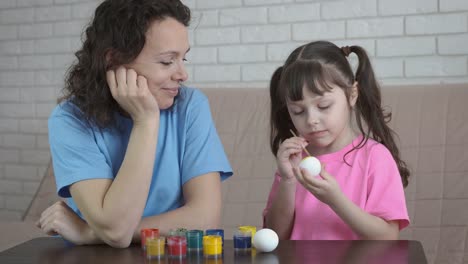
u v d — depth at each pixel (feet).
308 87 5.08
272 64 9.78
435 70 8.89
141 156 4.45
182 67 4.72
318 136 5.18
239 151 8.20
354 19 9.25
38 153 11.39
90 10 10.80
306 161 4.67
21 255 3.96
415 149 7.48
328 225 5.24
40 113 11.34
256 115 8.44
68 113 4.91
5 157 11.50
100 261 3.76
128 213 4.31
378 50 9.14
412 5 8.94
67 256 3.93
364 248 3.82
